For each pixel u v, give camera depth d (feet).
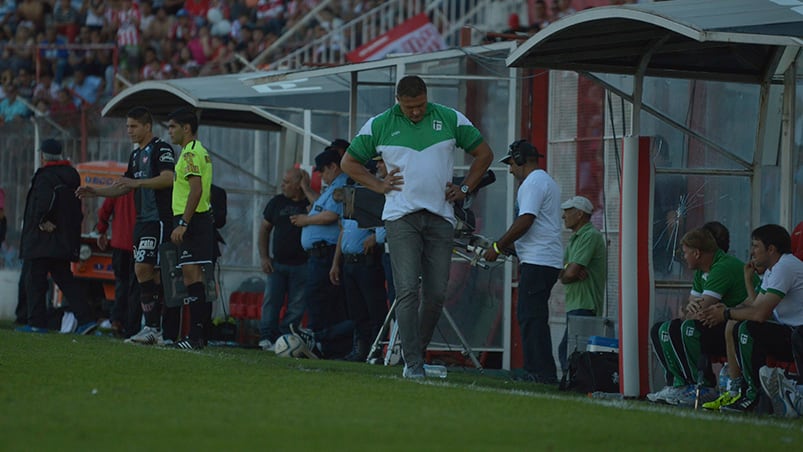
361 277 150.82
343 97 186.29
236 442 64.13
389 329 152.05
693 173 119.03
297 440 65.46
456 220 122.31
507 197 152.97
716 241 108.17
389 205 107.14
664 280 116.26
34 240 165.17
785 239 100.63
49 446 61.62
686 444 70.03
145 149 144.87
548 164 157.28
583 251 130.72
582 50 114.32
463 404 85.25
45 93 281.13
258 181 197.98
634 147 109.29
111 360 112.57
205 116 192.85
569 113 153.89
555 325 157.28
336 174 158.51
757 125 120.67
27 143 217.15
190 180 133.28
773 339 99.09
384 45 202.49
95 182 199.41
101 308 191.31
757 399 98.99
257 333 184.44
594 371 111.86
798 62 123.44
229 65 273.33
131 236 169.27
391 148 106.32
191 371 104.22
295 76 161.99
